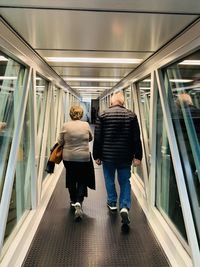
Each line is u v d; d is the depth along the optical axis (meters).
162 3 1.67
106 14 1.88
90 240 2.94
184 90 2.54
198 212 2.25
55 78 5.32
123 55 3.27
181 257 2.40
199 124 2.20
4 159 2.46
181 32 2.25
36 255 2.63
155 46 2.77
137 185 4.52
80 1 1.65
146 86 4.18
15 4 1.71
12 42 2.25
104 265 2.49
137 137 3.32
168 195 3.12
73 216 3.57
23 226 2.94
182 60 2.49
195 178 2.26
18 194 3.01
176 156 2.52
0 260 2.23
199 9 1.76
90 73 5.21
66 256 2.62
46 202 4.02
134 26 2.13
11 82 2.66
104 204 4.04
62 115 6.87
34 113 3.35
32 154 3.43
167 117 2.79
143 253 2.69
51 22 2.06
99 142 3.43
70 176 3.64
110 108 3.39
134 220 3.47
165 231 2.88
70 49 2.99
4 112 2.50
